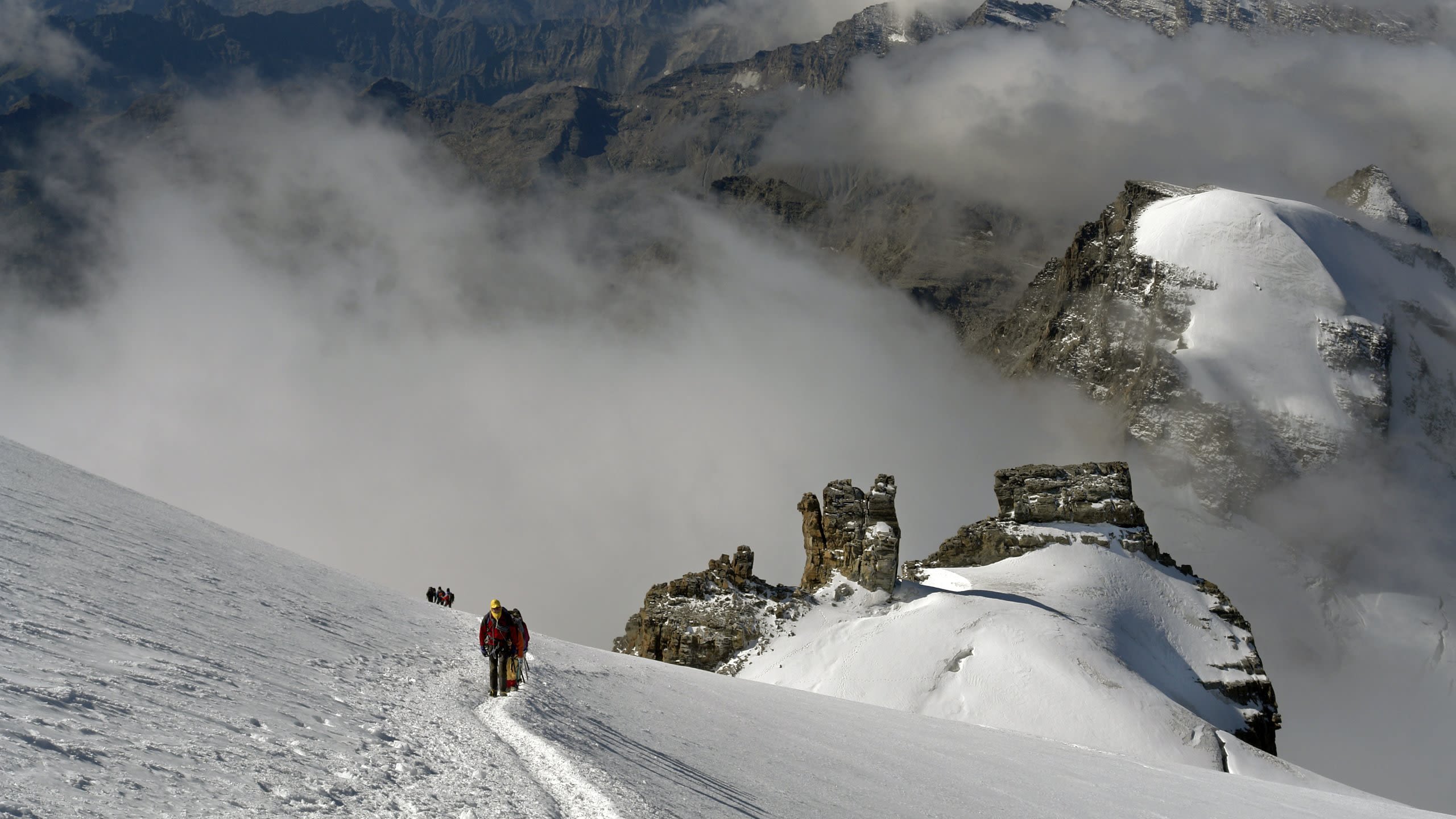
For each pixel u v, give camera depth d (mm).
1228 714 103125
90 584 19016
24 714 10016
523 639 23484
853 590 117938
